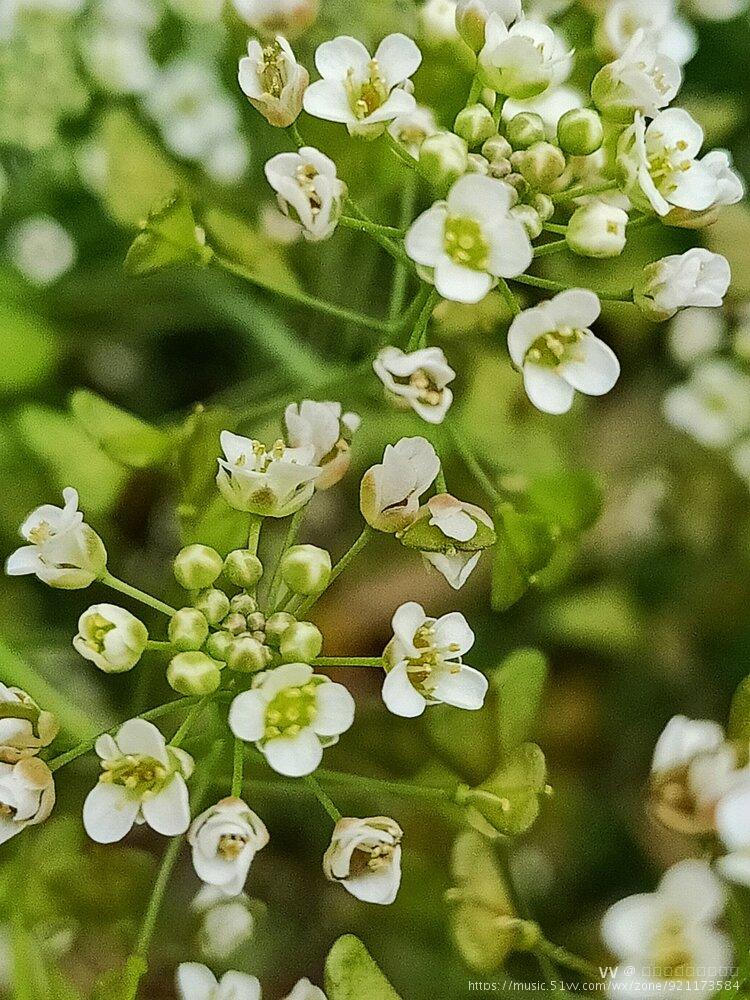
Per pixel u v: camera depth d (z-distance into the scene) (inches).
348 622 2.3
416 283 1.8
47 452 2.2
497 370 2.2
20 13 2.4
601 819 2.2
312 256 2.2
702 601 2.4
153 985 1.8
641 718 2.4
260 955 2.0
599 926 1.9
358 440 2.1
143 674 1.8
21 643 2.2
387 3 2.0
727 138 2.4
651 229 2.2
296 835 2.2
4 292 2.4
